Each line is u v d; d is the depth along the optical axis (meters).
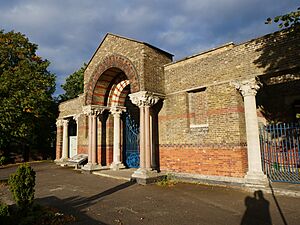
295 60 8.78
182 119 12.11
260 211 6.82
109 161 16.53
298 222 5.93
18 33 23.05
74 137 23.47
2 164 24.44
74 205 7.78
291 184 9.38
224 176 10.34
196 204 7.67
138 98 11.94
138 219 6.36
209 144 10.96
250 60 10.01
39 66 22.94
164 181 11.26
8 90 13.94
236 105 10.26
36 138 27.08
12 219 5.82
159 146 12.89
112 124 16.95
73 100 21.31
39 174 15.38
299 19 6.25
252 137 9.62
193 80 11.86
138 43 12.45
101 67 14.72
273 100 13.45
